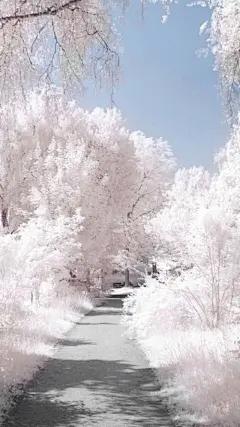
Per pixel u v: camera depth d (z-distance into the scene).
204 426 5.20
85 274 27.64
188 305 12.23
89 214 23.83
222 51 5.31
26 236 16.33
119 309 21.67
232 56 5.26
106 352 10.43
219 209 11.94
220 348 7.98
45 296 16.77
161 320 12.38
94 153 26.66
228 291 11.91
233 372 6.35
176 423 5.38
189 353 8.17
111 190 29.34
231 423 5.09
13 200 23.28
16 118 5.80
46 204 21.73
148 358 9.64
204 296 12.15
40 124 22.86
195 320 11.99
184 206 14.45
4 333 9.59
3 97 5.43
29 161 22.39
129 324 14.41
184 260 12.60
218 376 6.51
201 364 7.25
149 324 12.52
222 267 11.83
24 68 5.37
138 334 13.05
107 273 31.80
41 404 6.22
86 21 5.30
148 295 13.09
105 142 29.92
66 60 5.39
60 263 18.45
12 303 11.82
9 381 7.02
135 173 31.92
